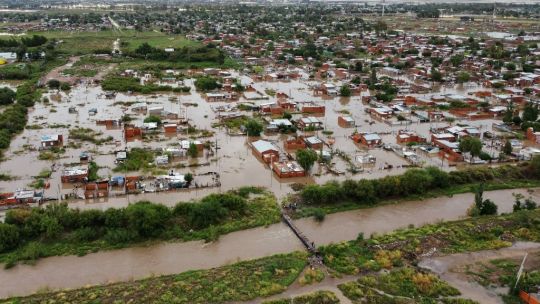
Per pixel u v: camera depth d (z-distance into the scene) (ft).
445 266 228.84
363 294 204.64
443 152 390.83
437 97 573.33
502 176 349.82
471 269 225.97
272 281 213.66
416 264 230.48
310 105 535.60
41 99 560.61
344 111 529.04
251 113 508.12
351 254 238.07
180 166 358.43
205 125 464.65
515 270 224.12
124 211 264.52
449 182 331.16
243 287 208.95
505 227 267.59
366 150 404.16
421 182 318.65
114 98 574.56
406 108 527.81
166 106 536.01
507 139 430.20
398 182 312.29
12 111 469.57
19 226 255.50
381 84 649.61
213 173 346.54
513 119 480.64
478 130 449.89
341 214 290.97
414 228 268.41
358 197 304.71
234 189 320.70
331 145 413.59
